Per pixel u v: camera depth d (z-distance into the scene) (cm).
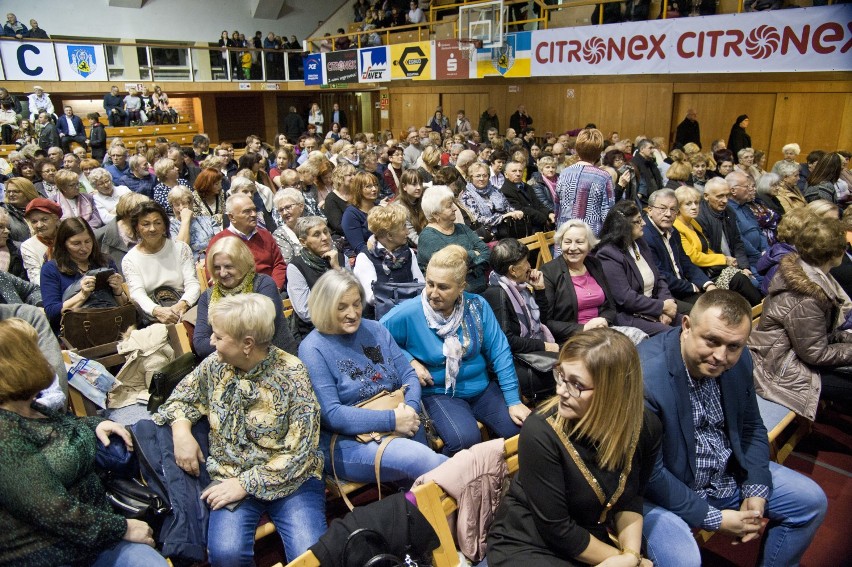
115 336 332
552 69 1204
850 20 848
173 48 1708
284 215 470
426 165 677
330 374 263
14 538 186
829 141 1037
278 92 2100
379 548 197
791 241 427
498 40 1262
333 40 1745
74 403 282
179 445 229
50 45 1524
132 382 309
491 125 1422
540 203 688
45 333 274
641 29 1058
